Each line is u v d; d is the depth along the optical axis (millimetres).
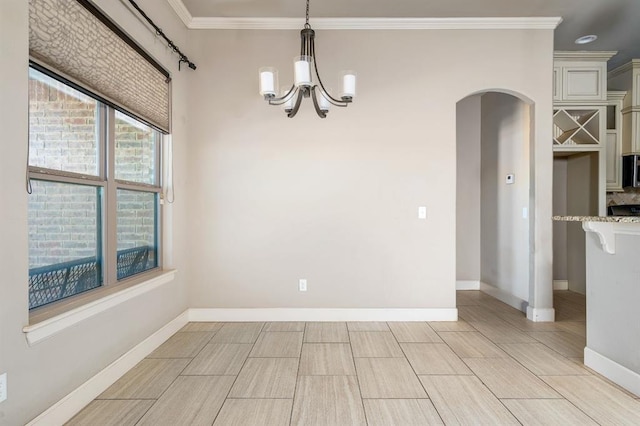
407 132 3406
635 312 2066
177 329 3154
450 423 1796
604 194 4066
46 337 1684
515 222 3979
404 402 1992
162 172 3043
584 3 3090
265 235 3414
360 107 3406
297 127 3404
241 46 3396
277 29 3385
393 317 3406
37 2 1614
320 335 3039
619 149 4266
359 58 3400
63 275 1918
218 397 2047
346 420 1823
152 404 1973
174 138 3115
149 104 2656
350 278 3416
